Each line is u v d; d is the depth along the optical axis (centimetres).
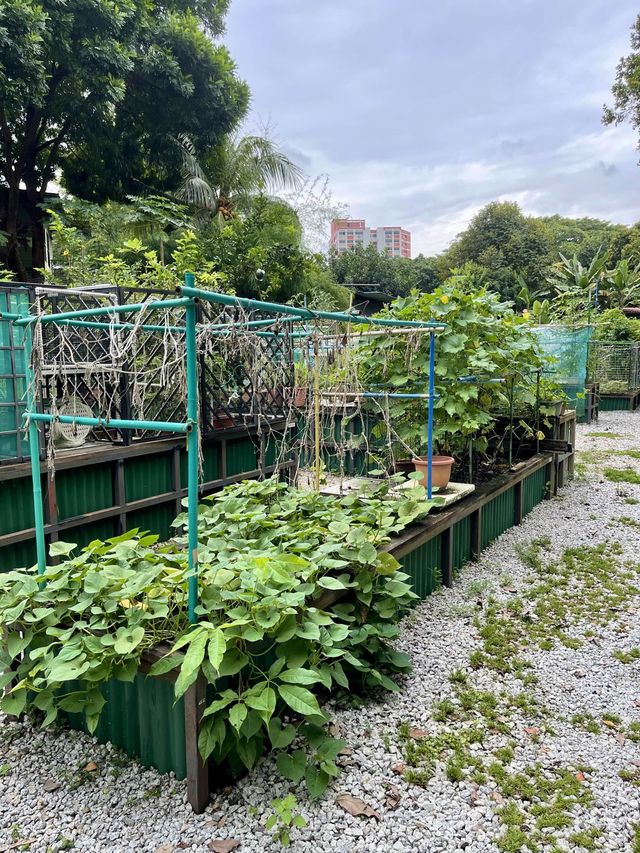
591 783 186
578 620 301
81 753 201
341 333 343
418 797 176
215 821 166
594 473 642
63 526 335
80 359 334
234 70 1130
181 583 198
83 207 883
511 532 440
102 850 159
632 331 1291
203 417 427
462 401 384
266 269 946
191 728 168
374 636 236
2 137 970
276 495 338
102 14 878
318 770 178
